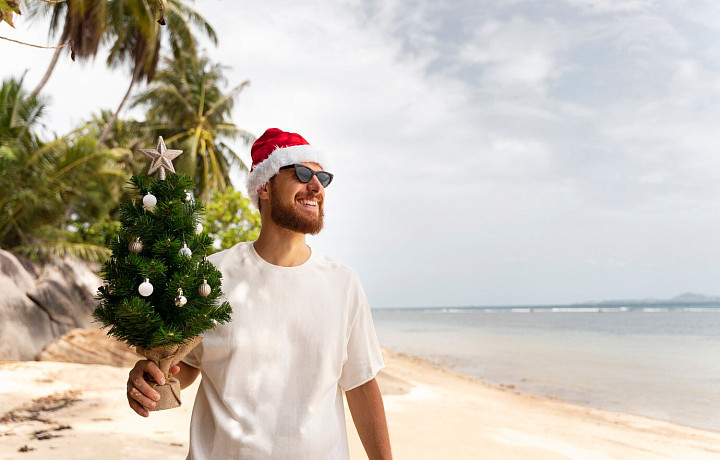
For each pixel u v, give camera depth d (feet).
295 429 5.88
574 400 39.50
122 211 5.17
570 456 21.18
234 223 48.14
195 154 76.74
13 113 42.01
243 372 5.95
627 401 39.75
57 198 44.45
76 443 14.90
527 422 28.09
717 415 34.73
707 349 86.79
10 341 31.14
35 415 17.87
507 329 164.76
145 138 78.95
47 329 34.32
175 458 14.56
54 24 55.72
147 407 5.24
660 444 25.68
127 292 4.95
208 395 6.04
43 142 44.21
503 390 41.96
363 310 6.67
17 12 7.72
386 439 6.68
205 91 83.56
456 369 55.36
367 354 6.60
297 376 6.10
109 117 82.07
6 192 41.50
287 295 6.25
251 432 5.79
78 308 38.14
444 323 227.20
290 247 6.48
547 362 65.10
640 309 621.72
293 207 6.27
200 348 6.12
